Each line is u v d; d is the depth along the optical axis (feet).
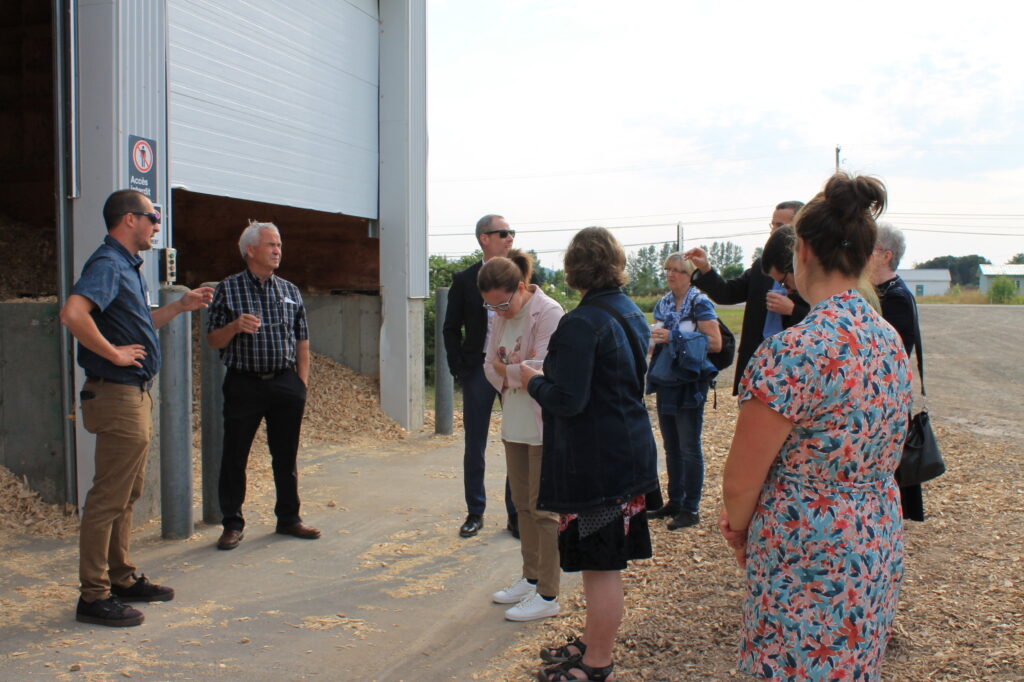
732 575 14.05
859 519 6.63
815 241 7.04
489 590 14.57
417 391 30.66
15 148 27.84
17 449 17.78
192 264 34.42
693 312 17.46
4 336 17.57
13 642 11.85
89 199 17.12
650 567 15.01
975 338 71.41
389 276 29.96
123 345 12.53
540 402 10.20
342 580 14.94
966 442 25.14
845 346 6.55
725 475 6.95
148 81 17.94
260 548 16.58
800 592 6.64
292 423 17.07
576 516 10.18
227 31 21.76
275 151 24.07
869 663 6.68
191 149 20.53
